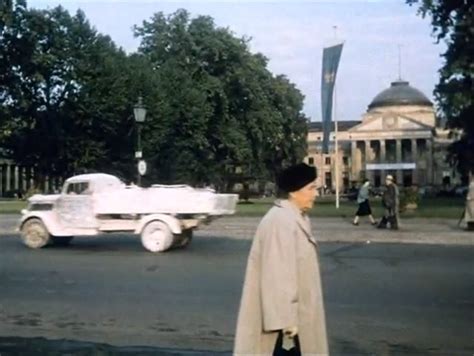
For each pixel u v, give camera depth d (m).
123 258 19.58
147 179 66.38
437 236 25.02
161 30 77.00
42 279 15.20
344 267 16.88
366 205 31.17
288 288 4.77
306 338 4.87
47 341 9.12
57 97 68.56
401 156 147.00
